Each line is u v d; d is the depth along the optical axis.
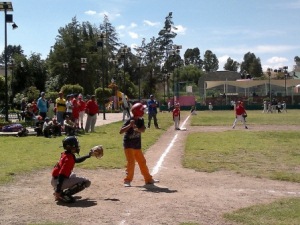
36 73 72.69
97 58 85.88
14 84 70.31
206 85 84.88
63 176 7.82
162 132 24.44
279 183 9.80
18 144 17.48
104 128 26.52
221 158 13.70
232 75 118.94
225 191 8.83
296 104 75.31
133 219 6.66
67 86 60.88
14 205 7.68
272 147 16.62
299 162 12.87
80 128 24.39
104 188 9.17
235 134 22.92
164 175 10.83
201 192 8.72
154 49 120.12
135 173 11.15
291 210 7.12
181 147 17.03
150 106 27.52
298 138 20.59
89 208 7.39
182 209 7.26
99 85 91.06
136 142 9.46
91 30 93.69
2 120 30.08
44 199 8.15
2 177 10.21
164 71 116.94
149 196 8.34
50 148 16.06
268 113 56.84
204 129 27.45
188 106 74.50
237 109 28.33
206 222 6.49
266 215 6.83
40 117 21.80
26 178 10.34
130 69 117.88
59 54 83.06
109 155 14.05
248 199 8.06
